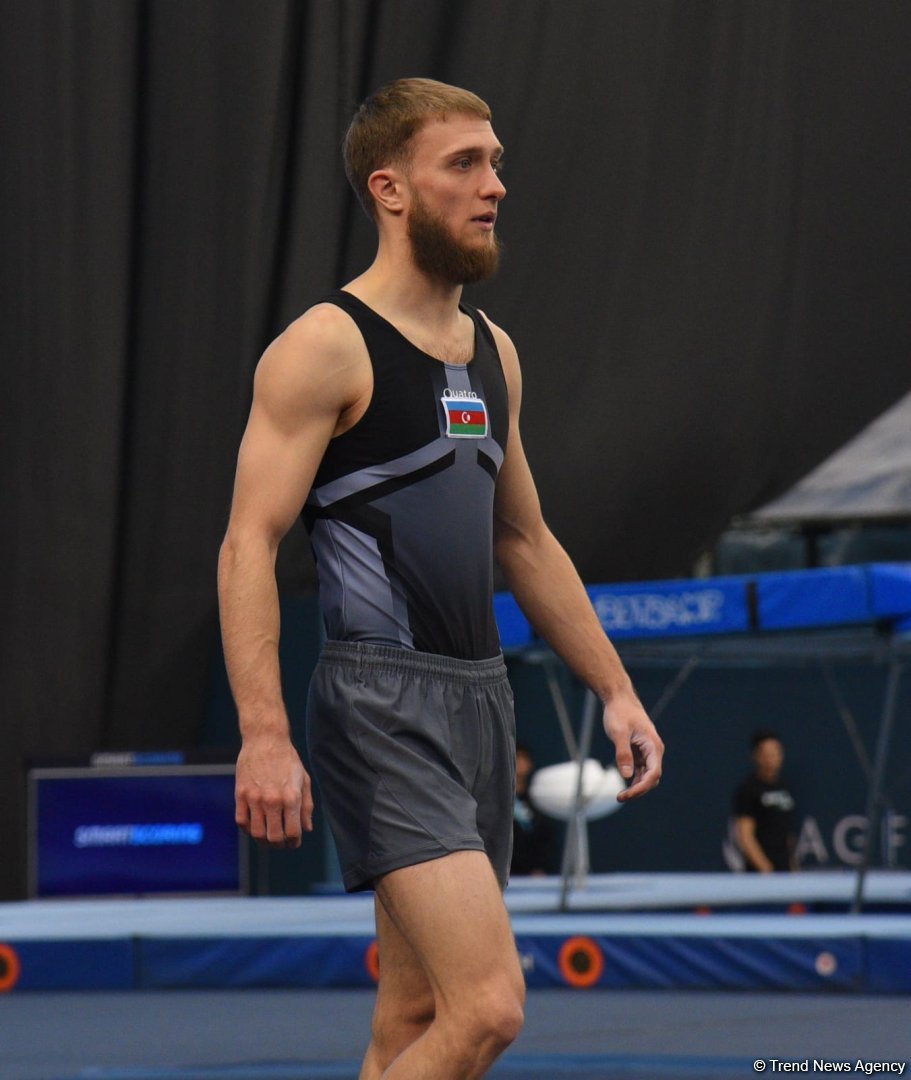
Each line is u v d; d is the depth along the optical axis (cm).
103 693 3011
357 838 651
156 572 3017
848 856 3262
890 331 3167
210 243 2988
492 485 694
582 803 2381
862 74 3172
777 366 3117
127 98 2978
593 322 3053
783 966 1803
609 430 3044
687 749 3366
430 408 668
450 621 671
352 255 3011
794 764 3309
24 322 2986
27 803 2602
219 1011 1738
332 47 2983
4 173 2988
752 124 3111
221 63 2972
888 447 3152
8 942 1989
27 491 2988
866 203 3169
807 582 1988
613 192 3061
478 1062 613
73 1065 1341
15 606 2983
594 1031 1505
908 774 3195
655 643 2108
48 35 2977
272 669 640
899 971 1758
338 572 669
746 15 3114
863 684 3288
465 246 674
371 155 689
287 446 652
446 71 3027
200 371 3000
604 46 3061
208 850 2606
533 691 3338
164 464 3011
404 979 696
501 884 699
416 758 650
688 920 1977
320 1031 1554
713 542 3114
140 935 1972
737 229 3100
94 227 2984
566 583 751
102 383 2984
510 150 3031
